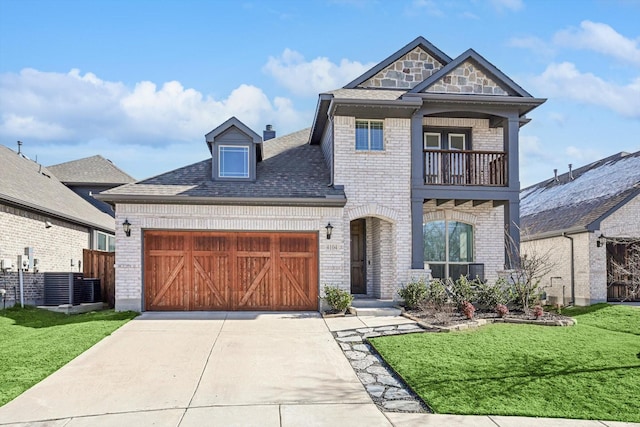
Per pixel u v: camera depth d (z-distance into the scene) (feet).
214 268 47.60
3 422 21.04
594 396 23.91
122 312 45.11
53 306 49.90
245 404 23.16
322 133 59.98
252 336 36.29
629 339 34.73
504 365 28.27
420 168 50.93
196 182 50.47
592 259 56.70
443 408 22.49
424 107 51.24
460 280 46.26
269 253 48.08
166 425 20.68
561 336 35.04
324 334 36.88
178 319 42.75
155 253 47.21
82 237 67.51
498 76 52.29
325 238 48.19
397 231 50.44
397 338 34.47
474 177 52.60
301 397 24.17
